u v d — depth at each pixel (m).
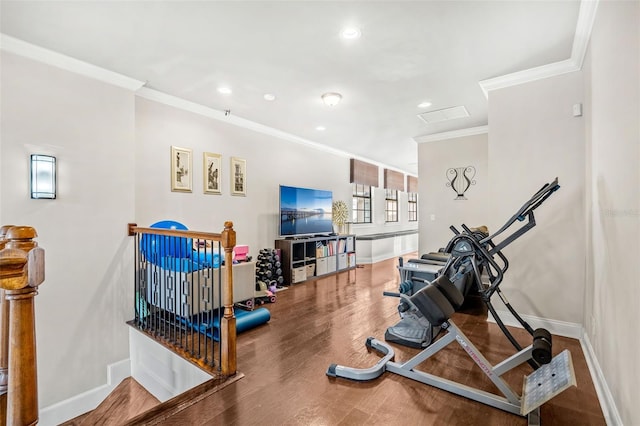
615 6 1.71
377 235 7.92
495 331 3.05
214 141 4.23
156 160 3.60
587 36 2.37
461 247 2.73
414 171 9.70
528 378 1.90
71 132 2.72
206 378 2.28
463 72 3.04
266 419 1.77
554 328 2.96
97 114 2.89
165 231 2.78
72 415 2.68
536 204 2.46
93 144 2.86
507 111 3.18
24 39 2.41
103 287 2.90
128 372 3.05
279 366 2.37
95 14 2.13
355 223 7.51
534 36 2.43
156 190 3.60
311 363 2.41
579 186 2.82
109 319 2.94
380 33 2.39
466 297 3.95
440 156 5.43
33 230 1.08
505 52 2.67
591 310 2.44
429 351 2.12
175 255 2.76
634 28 1.45
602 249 2.06
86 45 2.52
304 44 2.54
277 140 5.27
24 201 2.48
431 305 1.94
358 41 2.50
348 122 4.70
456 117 4.45
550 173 2.96
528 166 3.06
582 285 2.81
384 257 7.93
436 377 2.10
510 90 3.16
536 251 3.04
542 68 2.92
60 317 2.65
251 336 2.94
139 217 3.44
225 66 2.92
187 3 2.03
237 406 1.89
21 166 2.47
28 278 1.01
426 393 2.00
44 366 2.56
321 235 5.81
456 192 5.28
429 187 5.53
